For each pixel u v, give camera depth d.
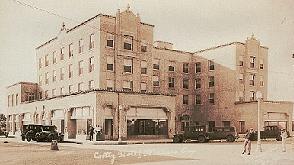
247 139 21.48
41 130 33.84
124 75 39.06
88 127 35.41
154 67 44.91
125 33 39.16
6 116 56.91
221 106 45.69
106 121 34.81
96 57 37.91
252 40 39.00
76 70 41.88
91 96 34.47
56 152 22.09
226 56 44.59
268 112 43.16
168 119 38.88
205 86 47.50
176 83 47.06
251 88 44.31
